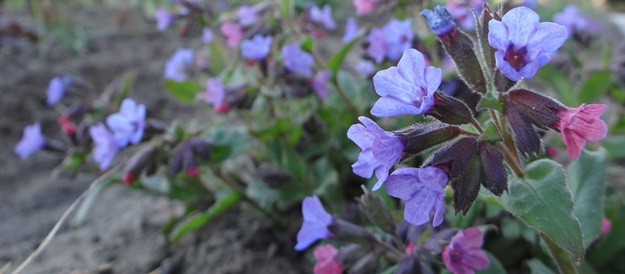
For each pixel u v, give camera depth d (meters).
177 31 0.37
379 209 0.13
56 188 0.23
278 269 0.17
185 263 0.18
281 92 0.19
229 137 0.18
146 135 0.17
